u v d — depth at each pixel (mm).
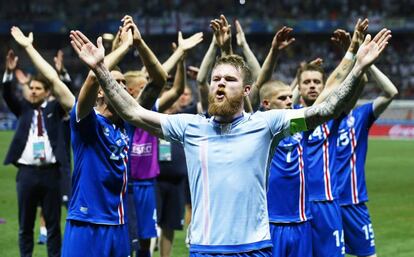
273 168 9414
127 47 7840
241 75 6449
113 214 8391
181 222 13008
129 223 11227
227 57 6504
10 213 18906
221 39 8680
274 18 67688
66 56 66438
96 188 8281
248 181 6363
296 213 9438
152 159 11938
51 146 12305
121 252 8500
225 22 8664
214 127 6484
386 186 25547
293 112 6449
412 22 66062
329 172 10367
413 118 53375
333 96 6234
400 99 63781
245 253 6316
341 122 11062
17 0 68625
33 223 12453
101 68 6512
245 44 10648
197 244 6402
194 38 9930
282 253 9398
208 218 6363
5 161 12422
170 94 10281
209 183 6391
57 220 12352
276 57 9117
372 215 19125
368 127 11477
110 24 67312
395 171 30406
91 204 8273
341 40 8797
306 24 67062
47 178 12258
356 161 11375
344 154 11320
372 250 11469
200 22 66188
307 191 9562
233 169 6363
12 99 12578
